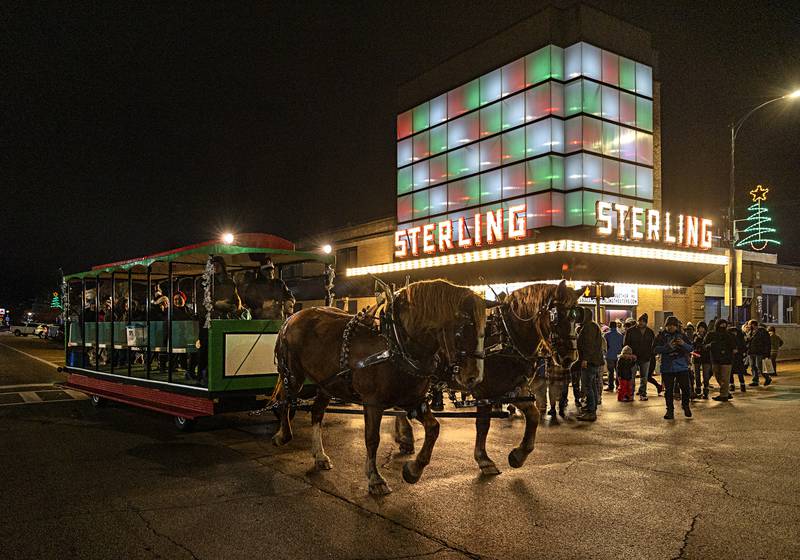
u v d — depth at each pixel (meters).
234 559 4.59
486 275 22.19
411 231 26.27
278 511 5.70
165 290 13.27
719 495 6.21
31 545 4.87
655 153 25.19
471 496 6.16
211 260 8.91
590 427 10.23
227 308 10.00
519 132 23.92
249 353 9.00
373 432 6.29
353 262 32.03
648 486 6.54
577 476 6.96
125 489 6.46
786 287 30.59
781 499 6.06
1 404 13.13
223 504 5.92
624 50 24.27
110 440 9.11
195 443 8.86
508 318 7.30
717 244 27.72
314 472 7.14
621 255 21.09
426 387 6.35
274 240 10.58
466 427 10.14
